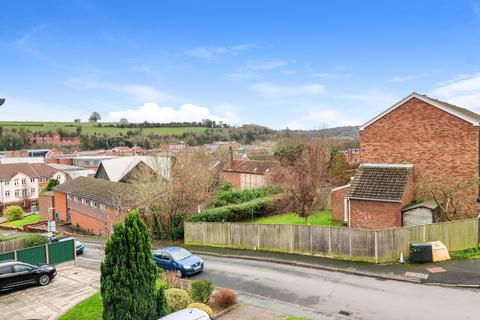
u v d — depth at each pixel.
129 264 11.99
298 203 32.94
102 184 44.19
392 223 24.64
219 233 27.66
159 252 21.92
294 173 36.12
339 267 20.34
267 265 22.19
